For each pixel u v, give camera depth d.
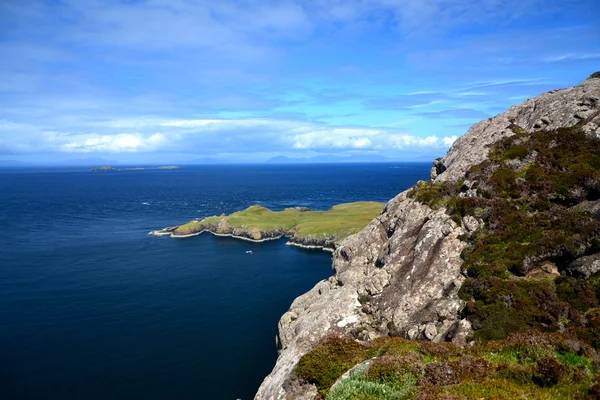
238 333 54.94
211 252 101.12
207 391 41.59
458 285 27.19
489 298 24.55
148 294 69.81
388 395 15.07
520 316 23.05
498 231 28.86
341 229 110.00
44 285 73.75
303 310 42.44
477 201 31.91
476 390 13.98
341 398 15.50
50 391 41.41
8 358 47.94
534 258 25.80
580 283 23.38
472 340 22.91
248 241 114.19
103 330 55.69
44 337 53.41
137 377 44.06
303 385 19.50
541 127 37.03
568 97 37.50
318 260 93.69
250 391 41.59
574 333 20.14
